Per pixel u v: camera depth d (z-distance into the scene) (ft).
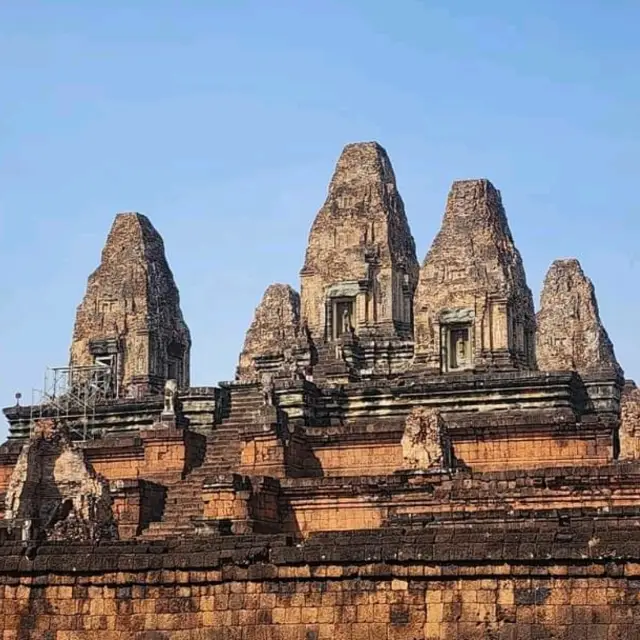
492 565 158.10
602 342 337.93
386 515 237.66
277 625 165.48
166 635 169.99
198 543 175.73
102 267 339.16
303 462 273.54
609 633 152.66
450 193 309.83
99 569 173.68
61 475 245.04
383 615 161.48
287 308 348.18
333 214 327.26
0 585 177.37
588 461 257.14
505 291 299.17
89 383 323.37
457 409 283.79
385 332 318.45
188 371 345.10
